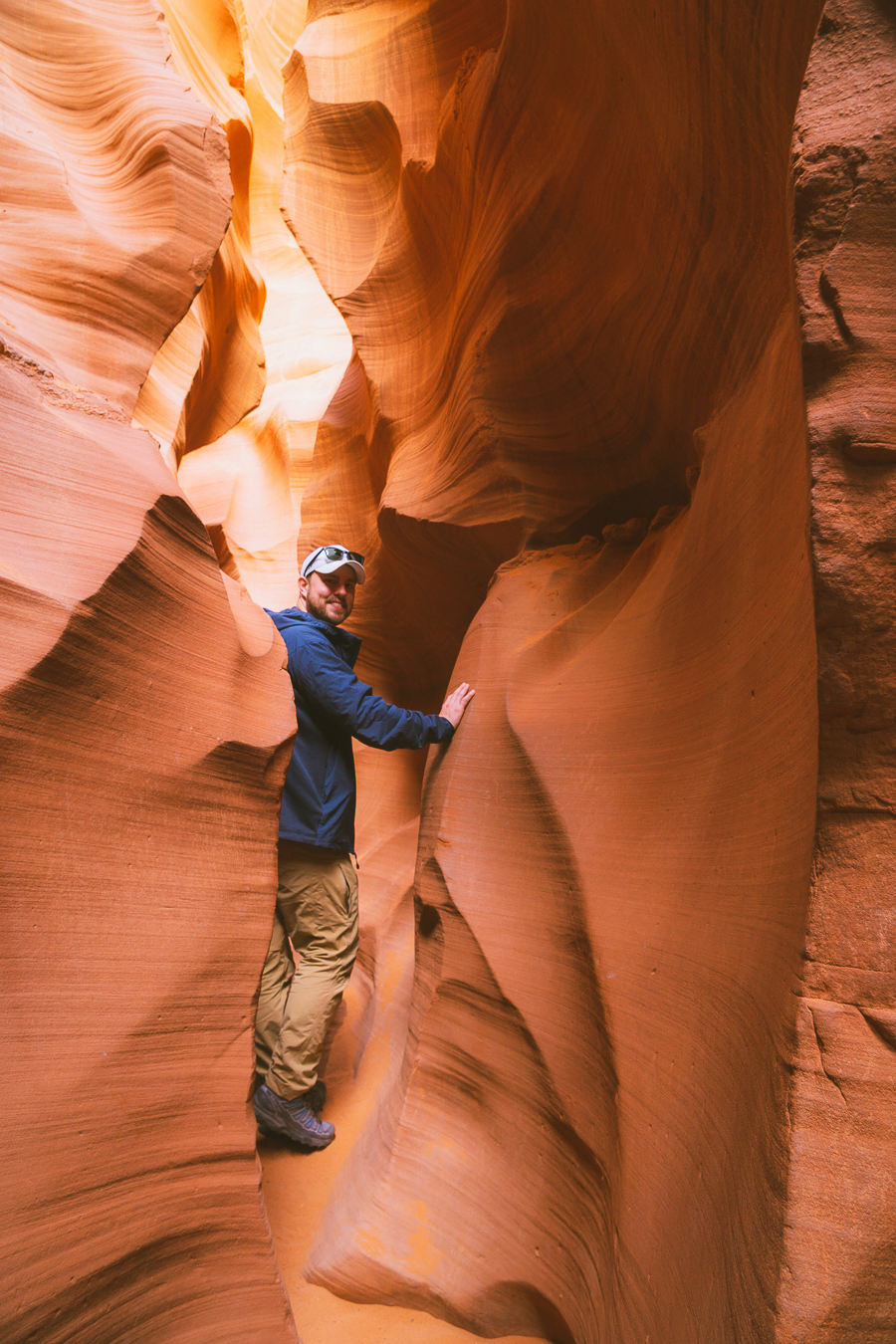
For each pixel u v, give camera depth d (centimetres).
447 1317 160
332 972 203
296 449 561
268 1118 205
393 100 301
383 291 313
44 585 115
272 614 222
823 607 84
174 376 303
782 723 103
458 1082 180
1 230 170
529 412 225
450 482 250
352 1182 187
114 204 196
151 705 132
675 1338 99
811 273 86
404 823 325
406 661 343
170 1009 125
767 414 121
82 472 131
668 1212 110
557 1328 152
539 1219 154
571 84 181
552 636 199
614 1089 135
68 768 118
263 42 706
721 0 115
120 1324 112
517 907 174
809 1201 78
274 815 156
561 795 169
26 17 212
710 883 119
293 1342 131
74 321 169
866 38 88
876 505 83
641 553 198
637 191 164
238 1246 129
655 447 194
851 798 85
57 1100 108
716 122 131
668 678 150
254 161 712
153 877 128
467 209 251
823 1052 82
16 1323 97
